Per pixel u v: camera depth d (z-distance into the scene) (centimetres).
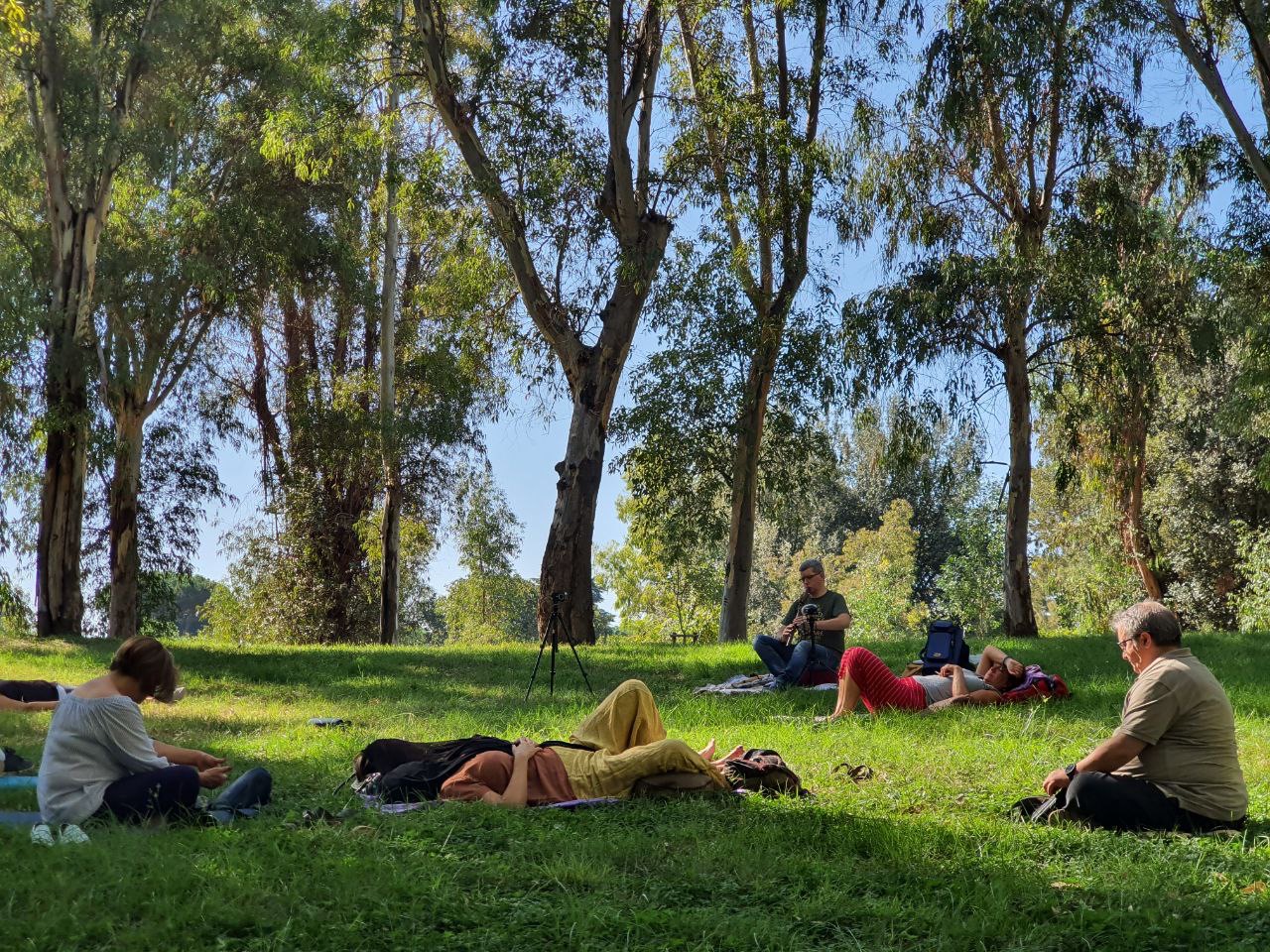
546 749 701
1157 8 2212
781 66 2542
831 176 2400
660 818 626
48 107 2445
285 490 3931
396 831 576
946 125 2225
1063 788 635
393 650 2266
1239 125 2089
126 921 425
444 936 417
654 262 2362
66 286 2517
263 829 565
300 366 3747
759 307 2548
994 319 2312
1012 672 1156
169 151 2602
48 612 2514
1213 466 3725
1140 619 634
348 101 2405
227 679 1631
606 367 2414
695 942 417
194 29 2588
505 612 5578
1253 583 3259
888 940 424
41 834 532
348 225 3053
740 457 2566
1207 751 608
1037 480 5000
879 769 802
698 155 2455
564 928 429
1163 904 465
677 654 2033
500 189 2336
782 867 522
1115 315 2372
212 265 2794
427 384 3609
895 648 1955
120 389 2923
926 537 6638
